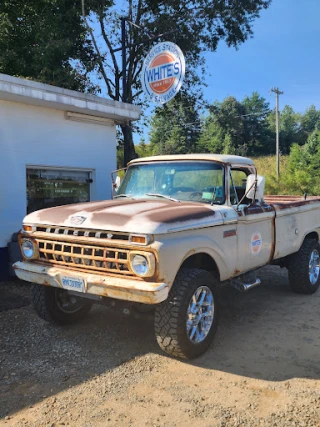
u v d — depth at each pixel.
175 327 3.93
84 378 3.82
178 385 3.71
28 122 7.77
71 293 4.42
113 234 3.88
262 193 4.98
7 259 7.32
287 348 4.54
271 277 7.82
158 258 3.64
